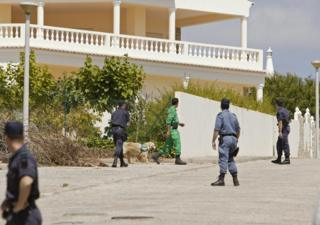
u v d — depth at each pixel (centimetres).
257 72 8312
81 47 7444
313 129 8100
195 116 5666
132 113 5666
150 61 7750
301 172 4316
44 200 3047
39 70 5866
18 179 1647
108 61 5909
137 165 4644
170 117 4797
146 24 8588
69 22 8369
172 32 8056
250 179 3884
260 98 7681
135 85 5931
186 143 5538
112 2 7738
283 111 5038
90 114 5384
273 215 2655
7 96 5531
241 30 8438
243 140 6412
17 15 8162
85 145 5000
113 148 5328
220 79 8150
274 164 4978
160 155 5088
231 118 3566
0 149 4497
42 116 5025
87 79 5850
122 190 3366
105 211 2745
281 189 3434
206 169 4381
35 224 1642
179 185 3569
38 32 7262
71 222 2503
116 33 7656
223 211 2742
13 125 1662
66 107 5403
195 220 2534
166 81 7900
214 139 3566
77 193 3259
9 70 5947
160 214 2666
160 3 8031
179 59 7919
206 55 8075
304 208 2831
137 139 5556
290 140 7244
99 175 3909
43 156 4431
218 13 8381
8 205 1653
